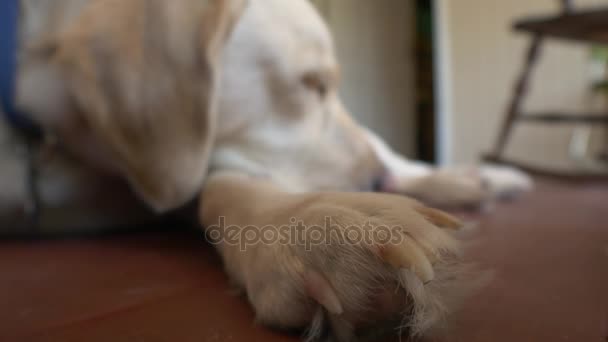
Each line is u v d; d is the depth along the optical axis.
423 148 1.61
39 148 0.44
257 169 0.43
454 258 0.25
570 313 0.28
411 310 0.23
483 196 0.55
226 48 0.41
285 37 0.43
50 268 0.37
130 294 0.31
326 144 0.46
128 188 0.46
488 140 1.45
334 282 0.23
